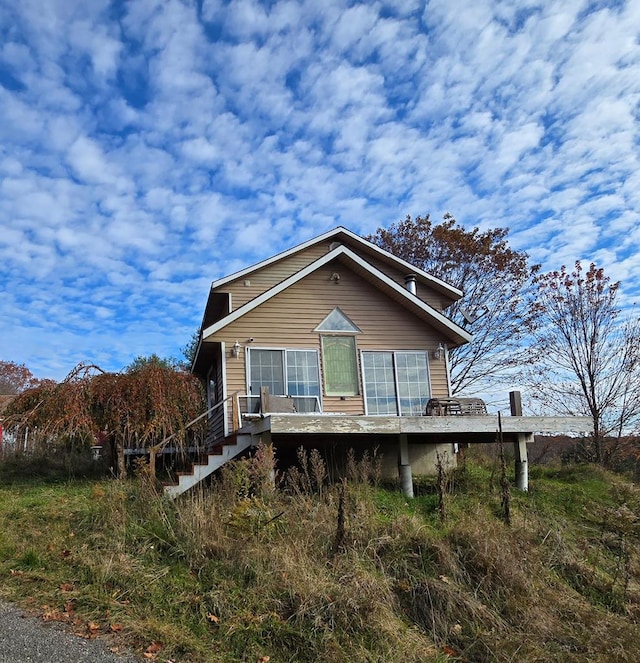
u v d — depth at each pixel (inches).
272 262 620.1
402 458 456.4
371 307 585.0
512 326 1040.8
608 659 263.9
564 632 283.6
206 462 423.2
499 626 281.6
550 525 403.9
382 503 410.6
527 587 308.0
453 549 327.9
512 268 1070.4
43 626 230.5
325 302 574.2
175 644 229.9
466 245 1087.6
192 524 314.8
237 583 276.4
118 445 480.4
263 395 453.4
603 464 781.3
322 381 553.9
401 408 568.1
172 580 276.2
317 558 307.3
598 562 370.0
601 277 836.0
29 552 291.0
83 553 294.8
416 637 267.6
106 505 345.1
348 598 269.3
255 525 314.3
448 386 586.9
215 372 621.9
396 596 293.0
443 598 289.9
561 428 477.4
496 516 409.7
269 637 246.2
